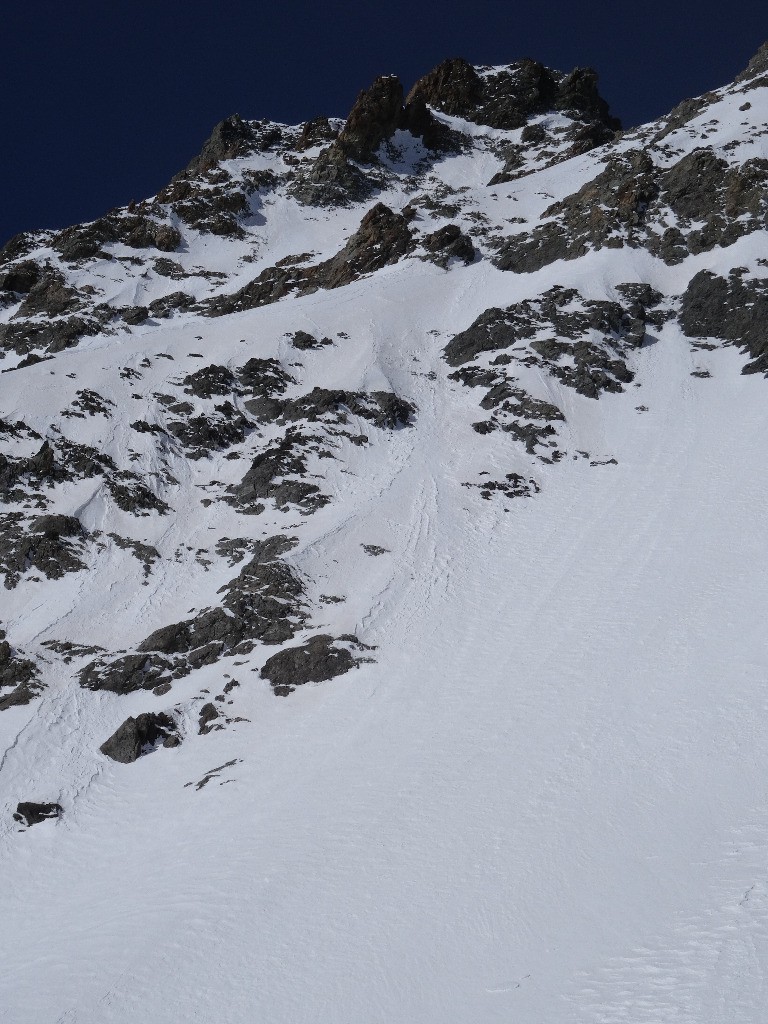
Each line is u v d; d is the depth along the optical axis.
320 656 43.62
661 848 25.80
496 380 70.56
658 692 34.91
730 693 33.28
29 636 47.91
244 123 141.50
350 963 24.55
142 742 40.94
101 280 99.88
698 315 75.31
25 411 65.06
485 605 46.44
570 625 42.66
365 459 62.69
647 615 41.62
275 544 53.16
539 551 50.88
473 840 28.70
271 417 67.88
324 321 80.38
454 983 22.84
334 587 49.22
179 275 103.69
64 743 41.56
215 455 64.38
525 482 59.06
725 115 104.44
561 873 25.97
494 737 34.97
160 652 46.41
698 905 22.98
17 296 99.94
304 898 27.91
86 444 62.88
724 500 51.72
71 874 34.28
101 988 25.91
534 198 108.19
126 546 55.31
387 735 37.41
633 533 50.56
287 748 38.56
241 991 24.48
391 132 132.12
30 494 58.06
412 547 52.09
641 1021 19.75
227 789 36.66
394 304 83.75
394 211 116.31
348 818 31.84
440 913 25.62
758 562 43.81
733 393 65.75
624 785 29.53
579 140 129.75
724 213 85.38
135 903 30.38
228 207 116.69
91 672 45.72
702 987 20.22
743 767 28.64
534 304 78.12
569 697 36.47
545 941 23.42
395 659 43.28
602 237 86.12
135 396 68.75
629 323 75.38
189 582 52.47
